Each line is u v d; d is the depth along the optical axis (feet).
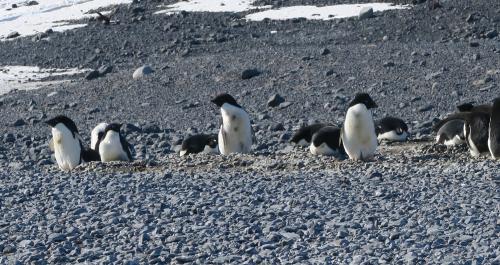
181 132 116.06
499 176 70.13
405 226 56.29
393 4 205.36
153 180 77.36
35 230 61.00
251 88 141.90
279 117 123.54
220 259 51.26
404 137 96.02
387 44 165.07
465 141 87.40
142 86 150.51
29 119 133.90
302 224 57.98
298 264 49.49
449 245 51.34
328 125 94.07
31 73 181.88
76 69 182.91
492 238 51.90
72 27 215.10
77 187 75.97
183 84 148.97
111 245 55.98
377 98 130.00
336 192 67.97
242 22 204.44
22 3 254.68
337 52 157.38
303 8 211.20
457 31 180.14
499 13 189.78
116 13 222.28
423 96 129.18
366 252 50.93
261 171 80.74
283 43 183.21
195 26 203.92
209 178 77.71
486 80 133.39
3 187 77.82
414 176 72.84
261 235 56.24
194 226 59.16
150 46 192.54
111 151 92.02
